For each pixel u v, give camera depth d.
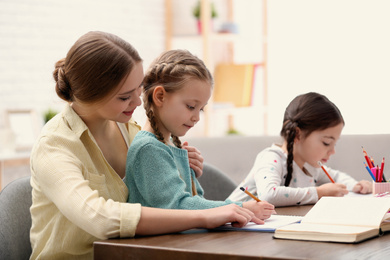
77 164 1.42
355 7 4.88
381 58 4.76
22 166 4.04
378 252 1.10
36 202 1.52
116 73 1.41
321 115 2.23
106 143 1.69
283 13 5.30
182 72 1.58
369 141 2.76
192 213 1.34
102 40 1.44
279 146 2.37
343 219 1.33
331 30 5.03
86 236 1.47
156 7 4.93
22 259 1.73
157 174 1.50
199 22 4.76
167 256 1.14
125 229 1.28
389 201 1.39
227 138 2.96
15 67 4.01
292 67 5.25
